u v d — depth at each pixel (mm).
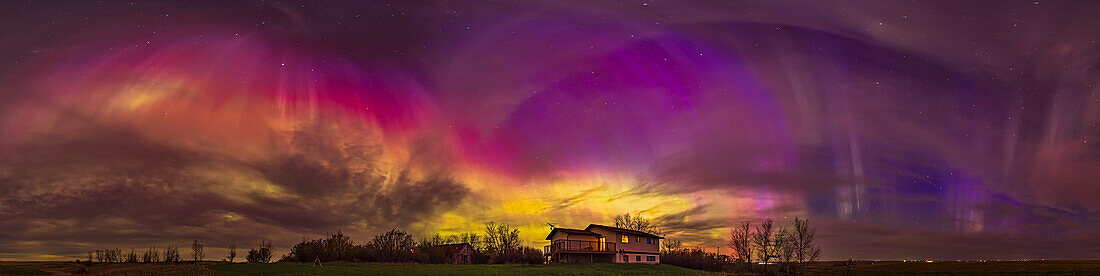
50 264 70750
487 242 96500
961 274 69375
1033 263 116688
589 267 59062
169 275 45938
